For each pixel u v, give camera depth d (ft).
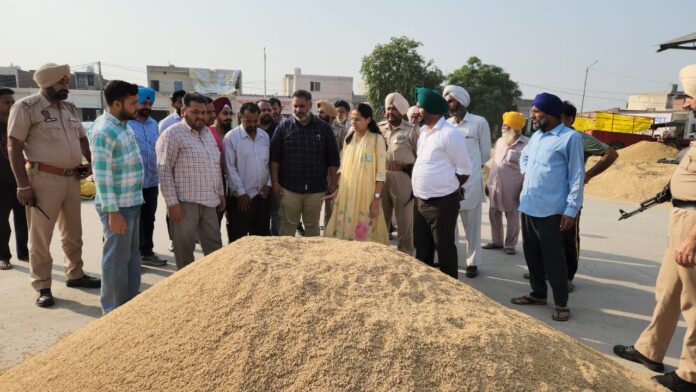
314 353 5.78
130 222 12.50
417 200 14.15
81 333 7.82
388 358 5.72
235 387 5.54
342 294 6.71
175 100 19.33
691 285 9.27
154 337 6.54
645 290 16.14
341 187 15.92
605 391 5.96
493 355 5.92
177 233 13.66
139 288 13.80
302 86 156.76
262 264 7.22
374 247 8.50
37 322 12.38
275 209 20.44
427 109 13.47
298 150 16.03
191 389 5.65
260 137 16.19
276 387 5.53
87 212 27.14
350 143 16.03
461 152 13.25
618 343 12.04
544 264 13.65
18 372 7.43
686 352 9.41
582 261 19.74
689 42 36.40
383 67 122.42
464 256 20.33
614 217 30.63
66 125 13.85
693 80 9.67
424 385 5.49
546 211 13.14
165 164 13.15
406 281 7.28
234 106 128.67
